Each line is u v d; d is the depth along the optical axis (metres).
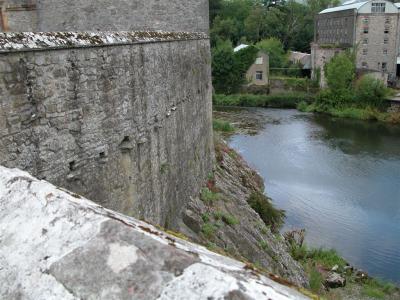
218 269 2.08
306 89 61.44
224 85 62.78
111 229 2.30
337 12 69.31
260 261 15.12
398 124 47.59
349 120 49.62
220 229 14.98
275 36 85.81
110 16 14.89
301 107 55.78
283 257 17.45
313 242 21.77
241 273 2.26
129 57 9.16
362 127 46.03
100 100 7.97
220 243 14.13
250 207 20.84
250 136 41.09
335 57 58.94
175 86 13.09
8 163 5.79
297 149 37.09
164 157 11.97
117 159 8.80
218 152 25.25
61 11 14.95
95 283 2.08
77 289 2.09
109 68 8.23
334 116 51.72
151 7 15.00
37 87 6.29
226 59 62.00
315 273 17.55
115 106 8.55
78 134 7.33
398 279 19.03
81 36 7.43
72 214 2.48
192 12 16.34
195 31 16.86
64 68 6.87
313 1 94.38
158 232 2.60
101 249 2.21
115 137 8.62
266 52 64.50
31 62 6.15
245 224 17.27
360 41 63.88
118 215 2.76
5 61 5.69
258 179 28.11
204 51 18.20
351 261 20.30
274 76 66.50
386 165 33.12
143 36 10.16
